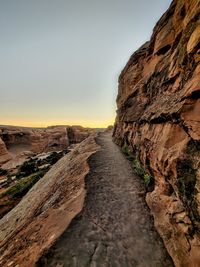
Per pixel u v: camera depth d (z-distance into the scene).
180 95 7.73
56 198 11.55
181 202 6.74
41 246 6.27
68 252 5.88
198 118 5.67
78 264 5.51
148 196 9.79
